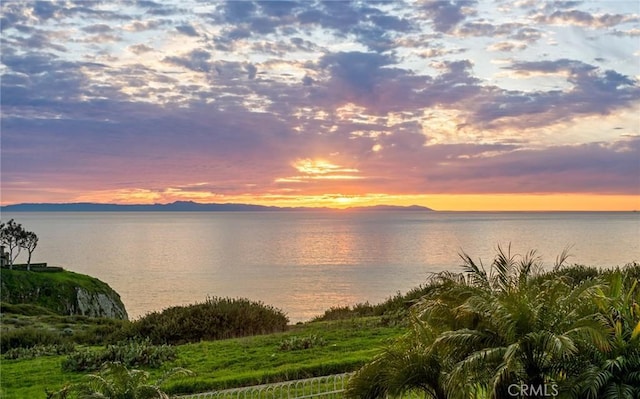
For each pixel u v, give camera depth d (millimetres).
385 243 156875
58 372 21078
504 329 11383
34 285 73125
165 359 22328
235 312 29969
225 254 135000
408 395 15969
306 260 115688
